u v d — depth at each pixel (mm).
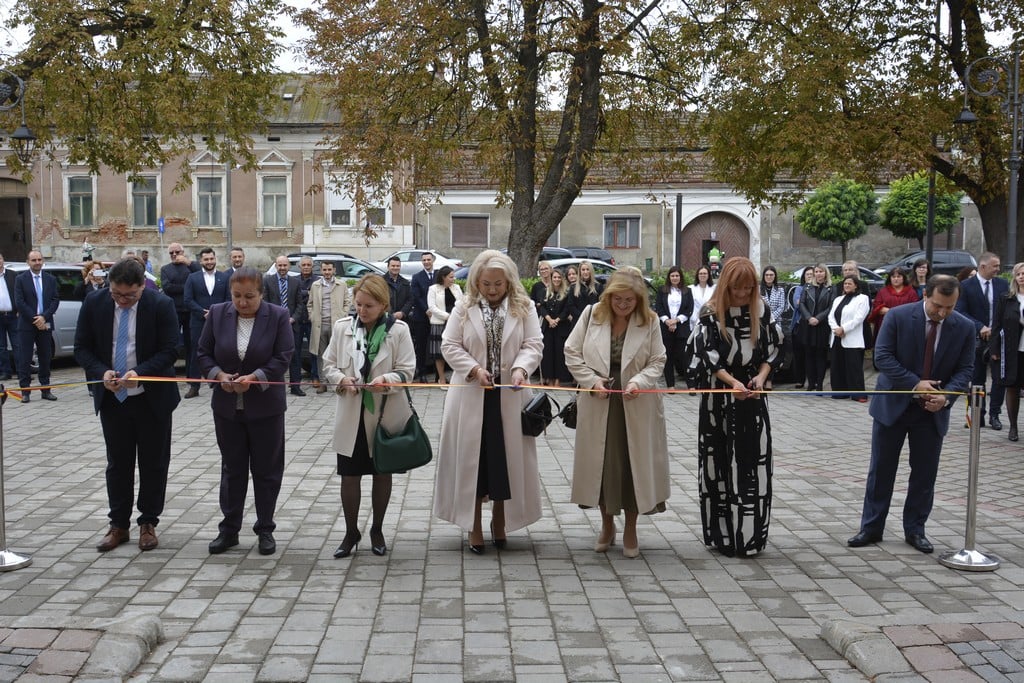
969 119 17406
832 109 18750
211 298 12547
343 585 5160
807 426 10906
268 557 5660
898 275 13258
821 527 6469
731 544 5738
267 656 4176
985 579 5305
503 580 5277
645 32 18172
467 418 5711
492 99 17172
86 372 5715
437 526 6422
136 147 21172
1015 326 9664
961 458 8867
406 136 17484
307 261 13641
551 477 7918
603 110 18578
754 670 4098
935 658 4070
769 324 5758
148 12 19594
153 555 5664
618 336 5750
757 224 35156
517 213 18172
